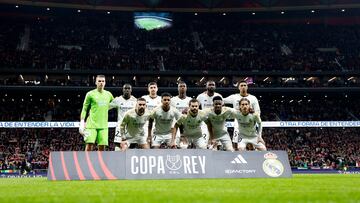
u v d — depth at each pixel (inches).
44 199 189.8
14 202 177.5
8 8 2105.1
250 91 1909.4
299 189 248.5
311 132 1905.8
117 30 2294.5
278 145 1817.2
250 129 509.0
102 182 338.6
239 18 2375.7
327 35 2314.2
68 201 179.0
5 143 1691.7
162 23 2332.7
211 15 2326.5
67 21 2278.5
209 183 314.0
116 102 539.2
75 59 1987.0
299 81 2009.1
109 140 1755.7
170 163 396.5
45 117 1865.2
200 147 499.2
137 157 394.9
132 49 2133.4
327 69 2020.2
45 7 2089.1
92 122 507.2
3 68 1809.8
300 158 1692.9
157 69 1979.6
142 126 490.0
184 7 2217.0
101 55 2039.9
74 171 386.3
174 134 489.7
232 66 2033.7
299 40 2297.0
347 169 1546.5
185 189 247.9
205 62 2058.3
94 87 1828.2
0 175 1369.3
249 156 419.5
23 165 1471.5
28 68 1850.4
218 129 506.9
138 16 2292.1
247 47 2253.9
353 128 1914.4
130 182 335.0
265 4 2185.0
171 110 493.0
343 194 210.5
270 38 2322.8
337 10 2202.3
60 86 1809.8
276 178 409.7
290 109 2050.9
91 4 2124.8
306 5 2167.8
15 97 1950.1
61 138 1763.0
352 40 2265.0
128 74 1916.8
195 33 2361.0
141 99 472.4
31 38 2107.5
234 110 502.0
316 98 2110.0
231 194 209.5
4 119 1813.5
